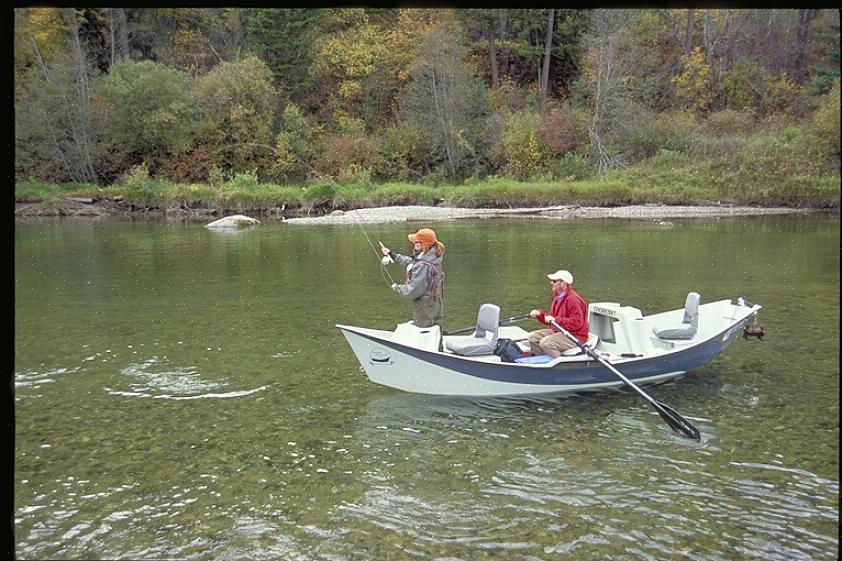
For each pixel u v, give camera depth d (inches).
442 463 228.2
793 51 1836.9
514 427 258.1
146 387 302.2
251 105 1619.1
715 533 185.8
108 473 221.3
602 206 1378.0
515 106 1841.8
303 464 227.9
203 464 227.8
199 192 1422.2
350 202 1402.6
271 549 178.9
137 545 181.0
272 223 1192.2
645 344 303.7
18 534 185.3
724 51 1851.6
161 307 469.4
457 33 1745.8
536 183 1451.8
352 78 1845.5
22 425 259.4
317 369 327.3
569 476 218.8
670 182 1414.9
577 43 1920.5
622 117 1620.3
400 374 281.4
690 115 1667.1
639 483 213.8
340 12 1884.8
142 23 1807.3
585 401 284.7
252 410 275.4
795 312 437.7
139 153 1600.6
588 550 177.9
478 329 302.0
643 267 633.6
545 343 293.7
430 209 1333.7
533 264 657.6
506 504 201.3
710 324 339.6
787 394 290.7
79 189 1470.2
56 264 681.6
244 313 448.8
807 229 966.4
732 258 685.3
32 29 1499.8
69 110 1501.0
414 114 1686.8
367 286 548.7
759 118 1712.6
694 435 242.5
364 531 187.0
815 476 217.3
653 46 1876.2
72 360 340.8
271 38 1771.7
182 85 1581.0
